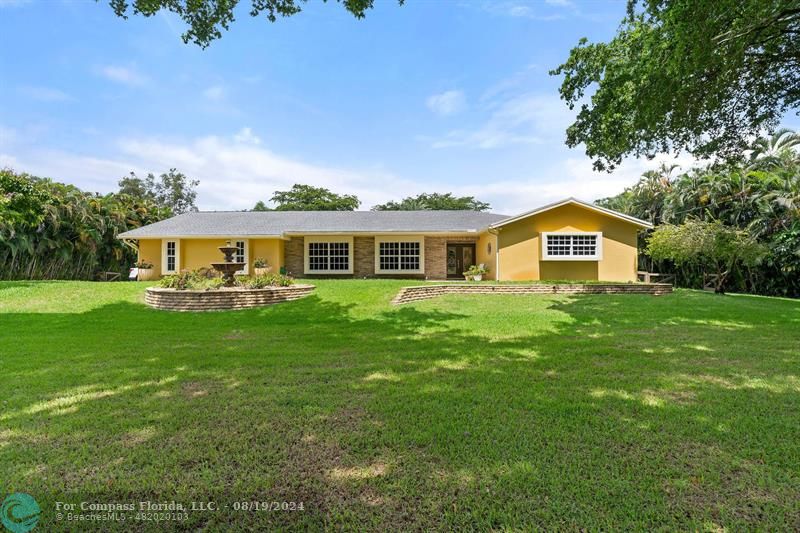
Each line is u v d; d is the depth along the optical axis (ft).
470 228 60.95
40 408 12.57
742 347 21.04
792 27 26.84
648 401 12.96
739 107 33.91
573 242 53.42
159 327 28.17
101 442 10.23
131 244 70.90
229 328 27.94
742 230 52.90
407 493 7.95
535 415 11.78
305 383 15.10
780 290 53.83
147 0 24.06
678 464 9.00
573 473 8.60
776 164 57.62
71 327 28.07
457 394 13.64
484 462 9.09
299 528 7.01
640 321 29.63
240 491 8.08
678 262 59.21
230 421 11.47
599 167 35.50
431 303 38.88
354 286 44.78
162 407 12.60
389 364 17.84
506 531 6.84
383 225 63.57
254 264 57.77
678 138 35.14
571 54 32.45
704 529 6.87
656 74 25.54
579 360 18.38
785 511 7.36
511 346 21.47
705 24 21.86
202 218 68.49
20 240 58.44
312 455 9.50
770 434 10.53
